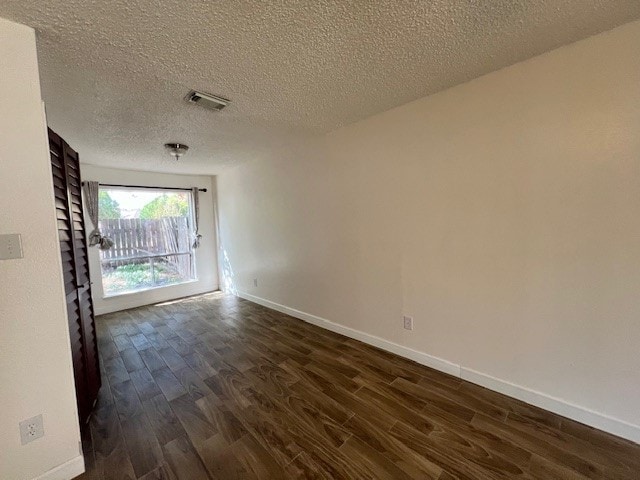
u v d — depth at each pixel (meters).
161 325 3.36
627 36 1.31
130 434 1.59
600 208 1.43
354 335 2.79
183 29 1.24
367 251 2.57
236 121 2.39
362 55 1.50
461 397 1.83
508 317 1.78
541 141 1.58
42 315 1.22
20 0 1.02
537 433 1.51
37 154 1.19
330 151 2.79
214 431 1.60
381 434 1.54
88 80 1.64
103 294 3.90
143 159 3.49
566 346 1.58
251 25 1.23
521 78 1.61
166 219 4.56
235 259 4.60
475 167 1.84
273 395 1.92
